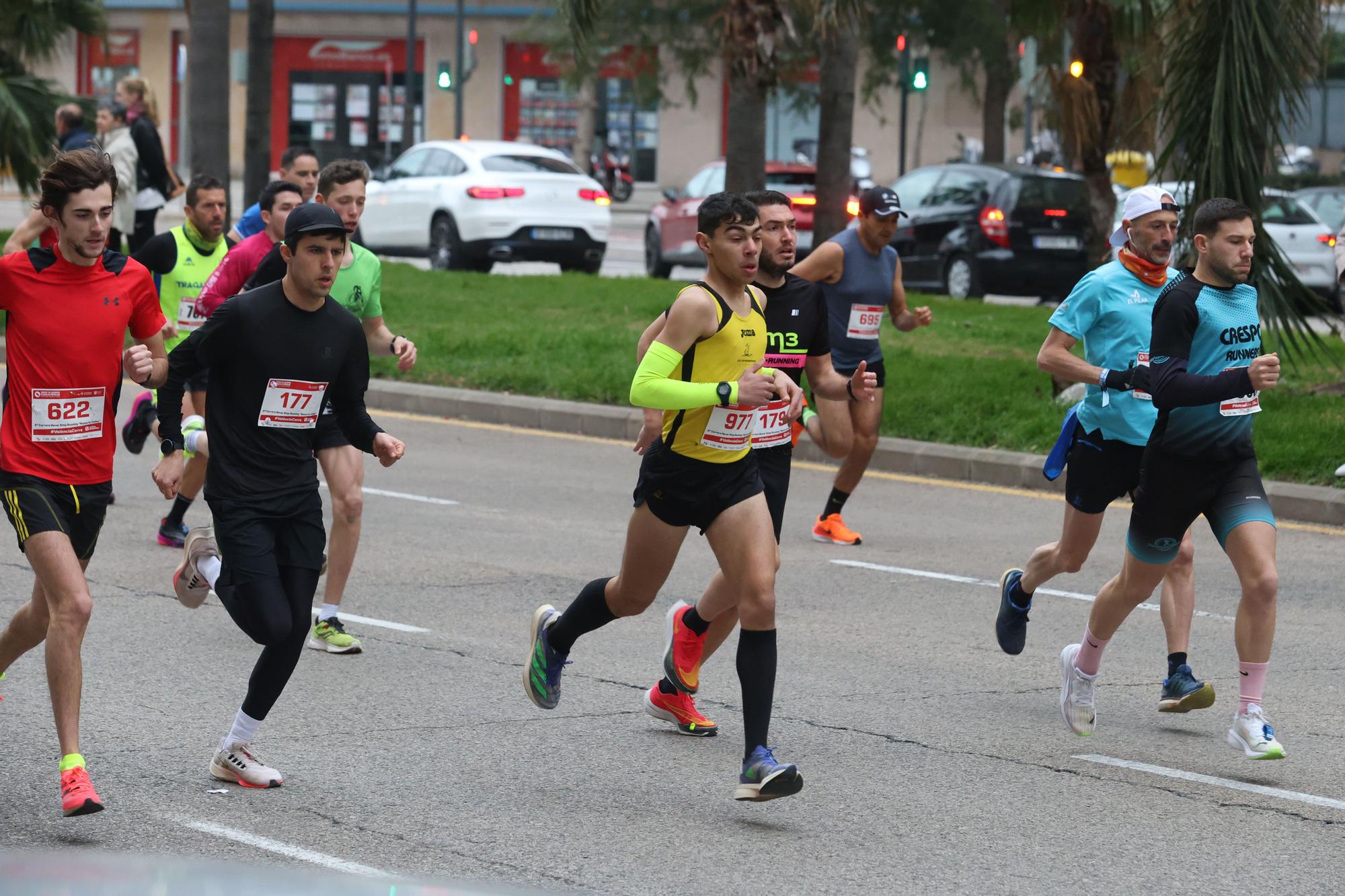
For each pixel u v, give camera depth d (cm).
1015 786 1132
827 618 1634
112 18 10288
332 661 1427
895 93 9838
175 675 1359
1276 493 2259
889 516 2208
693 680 1234
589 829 1023
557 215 5012
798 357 1413
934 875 958
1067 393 2786
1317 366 3164
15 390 1055
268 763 1138
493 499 2245
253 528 1077
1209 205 1200
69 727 1002
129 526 1991
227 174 4491
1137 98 3012
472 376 3116
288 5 10112
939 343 3491
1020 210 4503
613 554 1911
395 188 5216
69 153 1048
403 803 1062
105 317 1064
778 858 980
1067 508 1348
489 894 386
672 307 1079
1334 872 977
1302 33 2642
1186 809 1091
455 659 1441
